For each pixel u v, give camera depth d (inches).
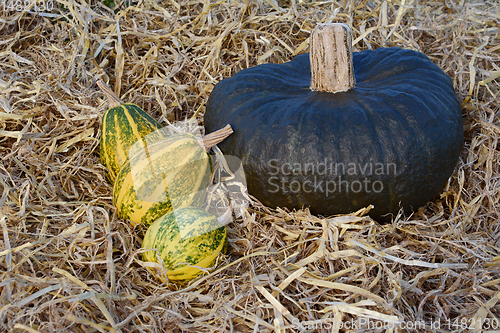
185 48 161.5
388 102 102.4
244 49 156.0
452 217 111.0
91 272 95.3
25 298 81.1
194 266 90.0
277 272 94.9
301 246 103.0
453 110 106.9
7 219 100.4
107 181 123.0
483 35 157.6
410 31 162.7
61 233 99.2
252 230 108.0
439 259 104.0
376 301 87.0
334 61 105.4
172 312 85.9
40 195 110.1
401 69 116.0
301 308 88.1
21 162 119.8
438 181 104.1
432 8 175.9
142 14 161.6
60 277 90.0
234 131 109.1
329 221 102.0
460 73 142.8
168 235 90.0
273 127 102.7
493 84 142.9
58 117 135.3
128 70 153.6
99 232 103.5
